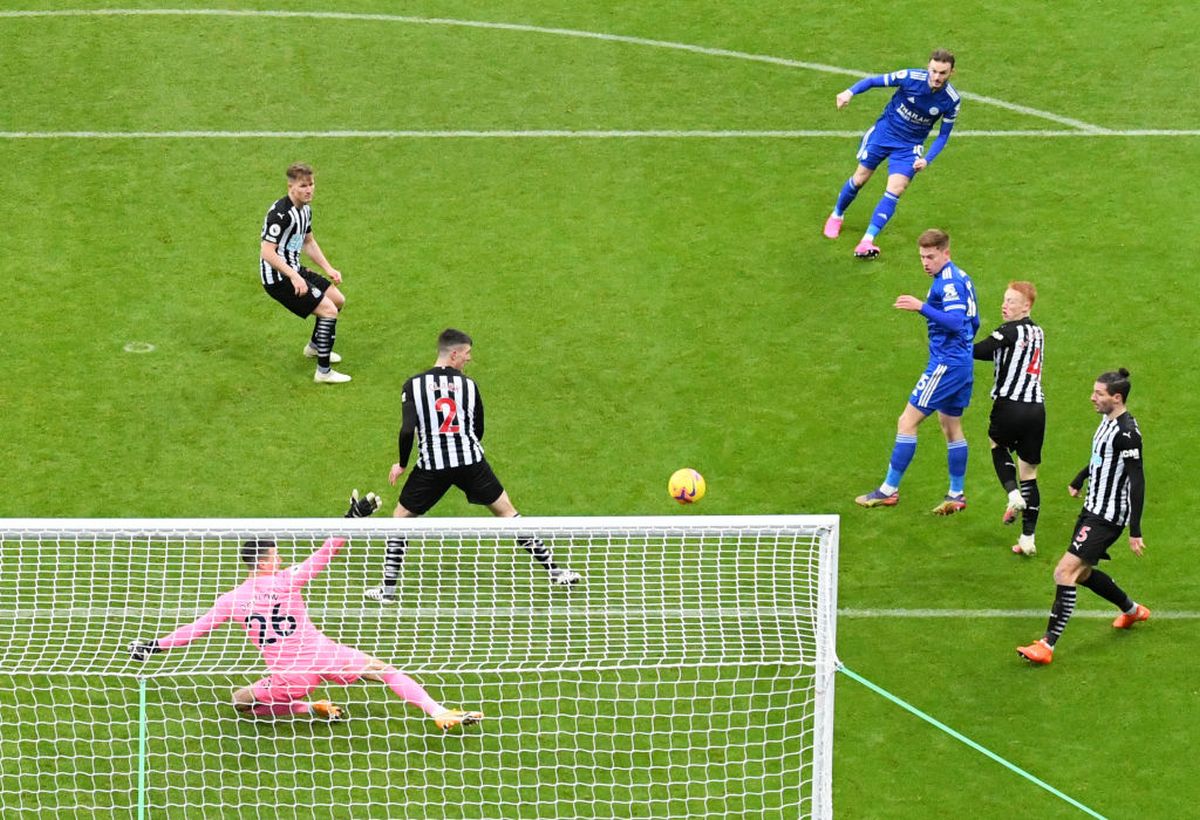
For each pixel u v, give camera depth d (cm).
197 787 1966
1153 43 3897
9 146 3481
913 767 2014
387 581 2206
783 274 3123
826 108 3675
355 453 2631
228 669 2059
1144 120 3606
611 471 2598
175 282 3070
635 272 3127
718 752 2025
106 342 2900
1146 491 2544
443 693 2080
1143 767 2016
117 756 2011
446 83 3756
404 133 3569
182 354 2878
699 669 2131
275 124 3584
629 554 2331
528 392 2795
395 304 3031
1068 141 3541
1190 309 2995
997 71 3803
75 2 4047
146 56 3825
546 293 3064
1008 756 2036
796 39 3947
